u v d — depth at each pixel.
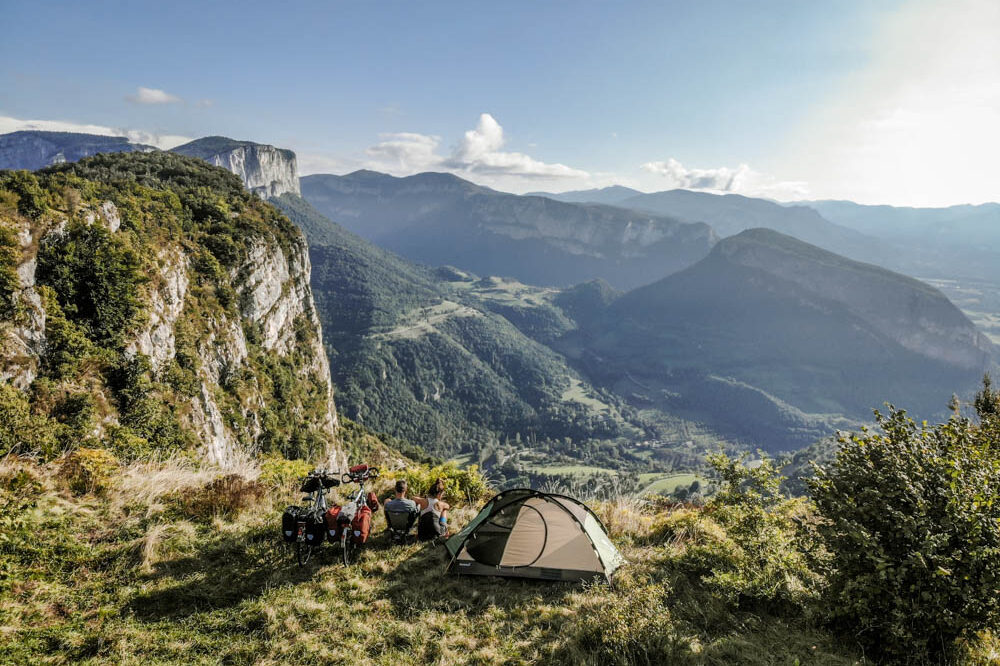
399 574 7.21
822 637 5.91
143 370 38.34
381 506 10.15
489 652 5.53
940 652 5.36
